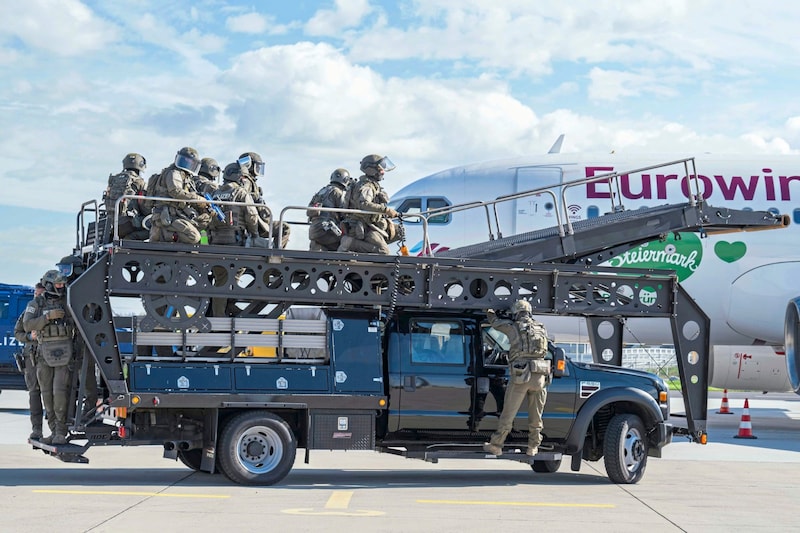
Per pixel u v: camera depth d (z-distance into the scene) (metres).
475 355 10.68
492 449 10.45
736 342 20.00
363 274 10.52
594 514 8.59
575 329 19.20
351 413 10.26
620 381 11.11
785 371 20.69
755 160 19.61
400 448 11.23
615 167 19.34
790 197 19.06
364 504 8.84
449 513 8.42
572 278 11.16
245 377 9.96
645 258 19.20
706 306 19.38
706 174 19.19
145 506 8.31
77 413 10.10
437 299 10.70
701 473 12.33
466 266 10.79
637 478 11.07
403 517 8.12
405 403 10.42
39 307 10.32
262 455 10.08
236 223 10.66
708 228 12.94
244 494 9.27
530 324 10.39
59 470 11.36
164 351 10.16
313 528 7.45
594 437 11.58
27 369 10.98
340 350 10.30
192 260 9.98
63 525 7.27
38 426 11.03
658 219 12.39
